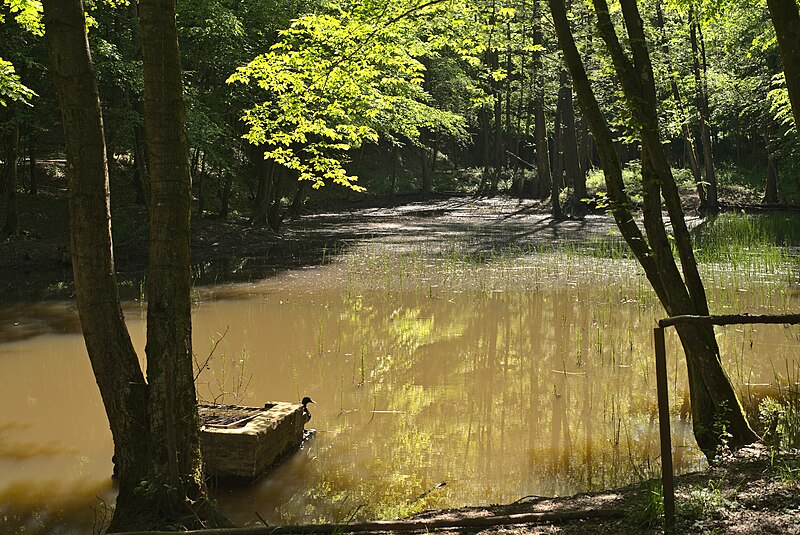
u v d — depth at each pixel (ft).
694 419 21.59
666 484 13.69
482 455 23.59
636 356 35.50
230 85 85.92
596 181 141.59
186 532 14.93
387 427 26.40
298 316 46.21
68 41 16.84
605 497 17.01
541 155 138.00
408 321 44.32
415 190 158.40
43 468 23.25
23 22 35.06
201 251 79.61
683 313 21.24
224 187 100.32
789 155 113.60
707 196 116.98
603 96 71.56
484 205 138.41
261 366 34.68
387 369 33.96
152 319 17.38
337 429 26.25
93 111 17.24
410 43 31.78
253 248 82.84
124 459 17.37
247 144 101.45
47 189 97.81
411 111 83.46
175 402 17.20
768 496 14.61
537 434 25.45
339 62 29.19
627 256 69.77
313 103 32.94
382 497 20.49
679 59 99.14
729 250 69.26
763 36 74.33
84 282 17.29
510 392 30.32
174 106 17.29
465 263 67.51
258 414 23.79
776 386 28.96
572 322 43.14
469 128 186.39
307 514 19.44
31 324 45.06
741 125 127.95
